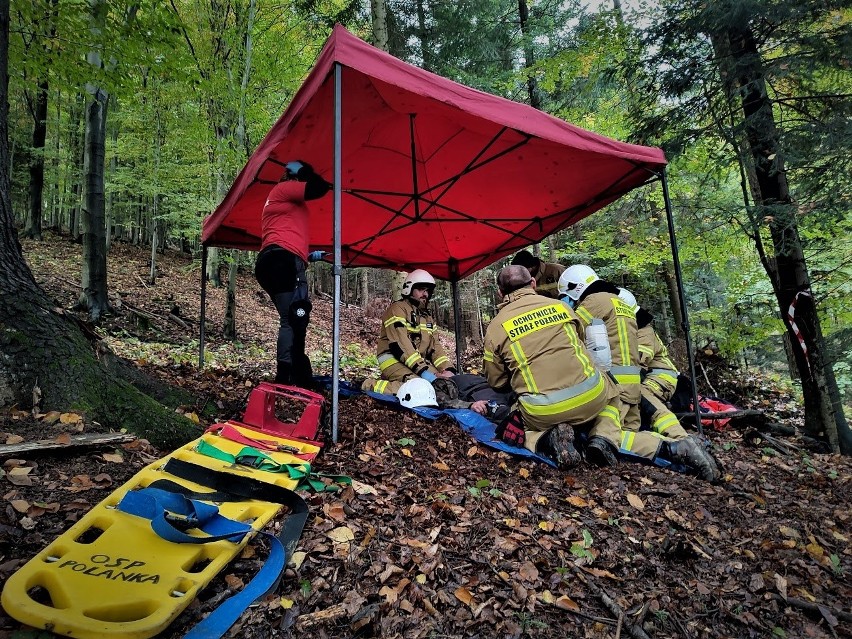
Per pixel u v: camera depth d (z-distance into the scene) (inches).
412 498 93.2
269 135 138.4
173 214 502.3
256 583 60.4
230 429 103.7
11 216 106.6
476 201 220.7
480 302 759.1
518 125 128.9
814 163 183.3
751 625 69.7
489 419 158.4
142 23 196.9
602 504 105.8
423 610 62.3
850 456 184.5
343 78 129.5
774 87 198.5
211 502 76.7
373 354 443.8
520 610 65.5
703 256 293.9
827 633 70.2
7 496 69.6
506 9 451.2
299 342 126.1
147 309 379.2
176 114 413.1
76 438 85.8
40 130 577.0
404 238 260.7
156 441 100.0
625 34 222.7
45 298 107.9
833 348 191.6
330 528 77.3
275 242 123.8
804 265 203.0
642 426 156.1
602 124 332.8
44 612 48.1
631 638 63.1
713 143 220.5
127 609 52.0
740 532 98.9
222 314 457.1
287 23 400.5
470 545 80.0
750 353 414.3
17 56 199.8
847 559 94.0
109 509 68.9
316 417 112.4
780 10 166.9
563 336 133.6
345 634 56.6
